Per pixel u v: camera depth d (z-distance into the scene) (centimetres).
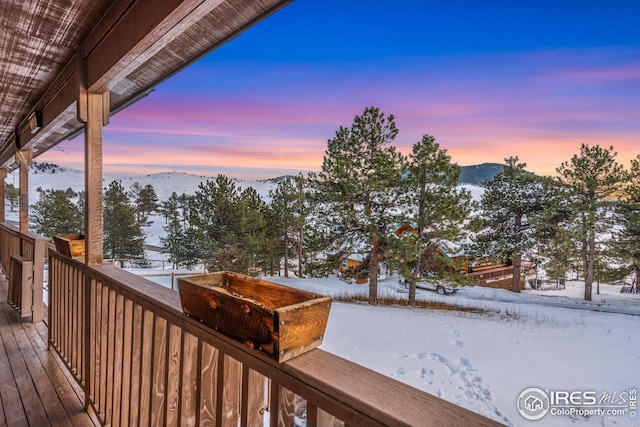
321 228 1166
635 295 1608
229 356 96
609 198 1345
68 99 236
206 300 97
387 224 1124
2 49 219
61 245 247
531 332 855
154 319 136
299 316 75
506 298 1373
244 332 83
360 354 653
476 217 1116
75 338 229
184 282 107
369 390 62
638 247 1321
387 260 1159
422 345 709
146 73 206
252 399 89
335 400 63
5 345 287
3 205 616
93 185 209
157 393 137
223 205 1527
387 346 696
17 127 431
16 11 176
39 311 345
